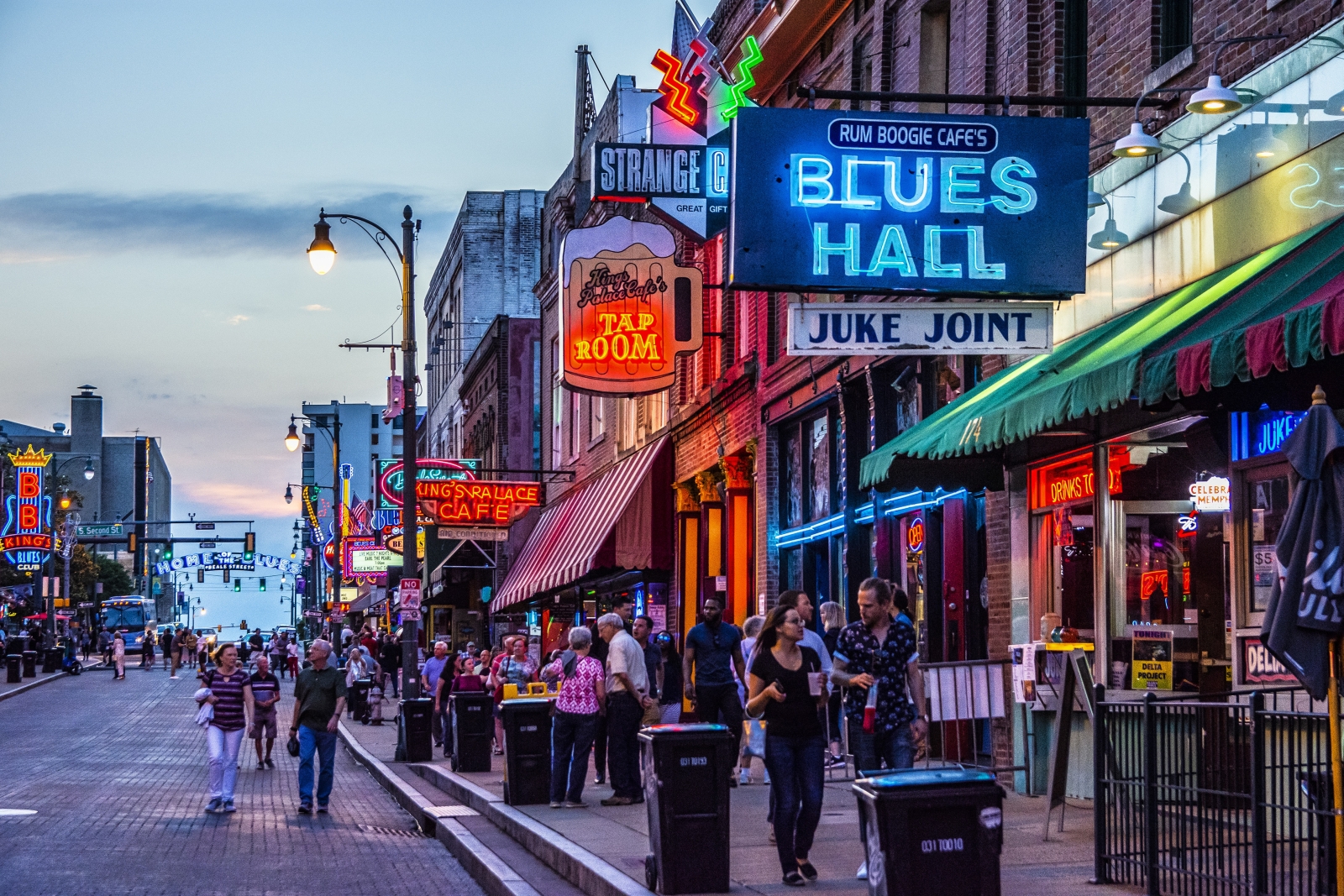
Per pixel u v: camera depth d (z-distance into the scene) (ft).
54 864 61.16
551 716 78.38
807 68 107.86
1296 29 52.90
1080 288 58.70
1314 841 36.24
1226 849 39.86
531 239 310.86
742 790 76.74
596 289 118.52
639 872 51.16
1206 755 40.65
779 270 57.62
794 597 48.11
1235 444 55.72
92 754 125.18
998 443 58.29
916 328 59.57
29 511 350.23
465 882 59.88
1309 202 51.24
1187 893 41.14
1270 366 41.32
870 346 59.41
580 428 186.09
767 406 114.11
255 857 65.51
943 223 58.49
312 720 85.25
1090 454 66.33
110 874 59.16
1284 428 52.65
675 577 141.79
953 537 81.46
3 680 261.24
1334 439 33.47
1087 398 50.60
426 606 271.90
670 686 87.45
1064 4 71.82
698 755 46.88
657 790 46.80
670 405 143.02
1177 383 45.70
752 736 77.05
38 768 110.11
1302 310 39.99
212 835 73.41
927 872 34.30
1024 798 67.67
